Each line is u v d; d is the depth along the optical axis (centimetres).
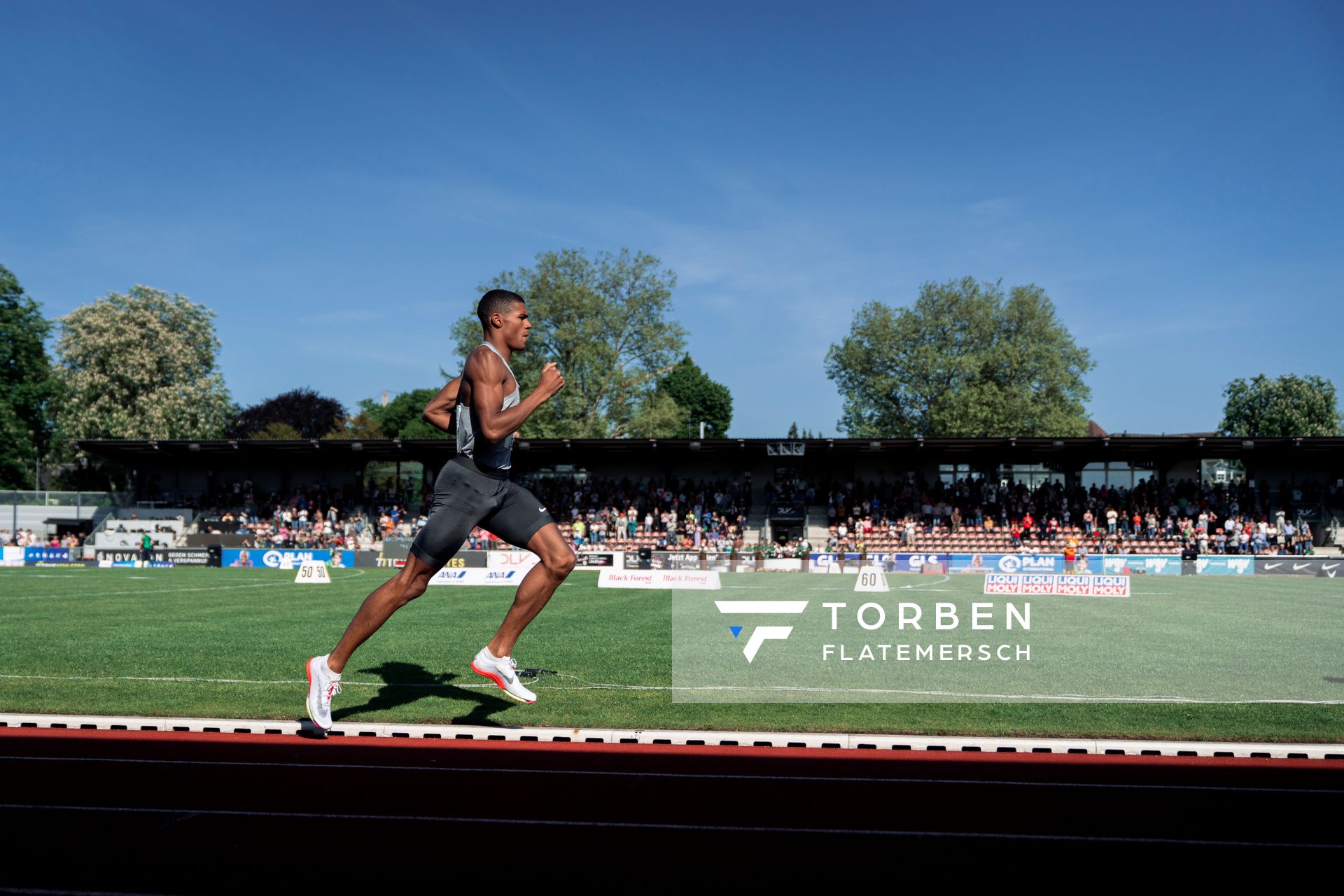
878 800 475
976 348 5750
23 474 5603
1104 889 358
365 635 605
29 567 3575
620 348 5250
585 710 688
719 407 9738
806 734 613
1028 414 5459
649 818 443
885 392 5844
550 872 370
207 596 1969
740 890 353
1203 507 4031
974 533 3984
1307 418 6619
